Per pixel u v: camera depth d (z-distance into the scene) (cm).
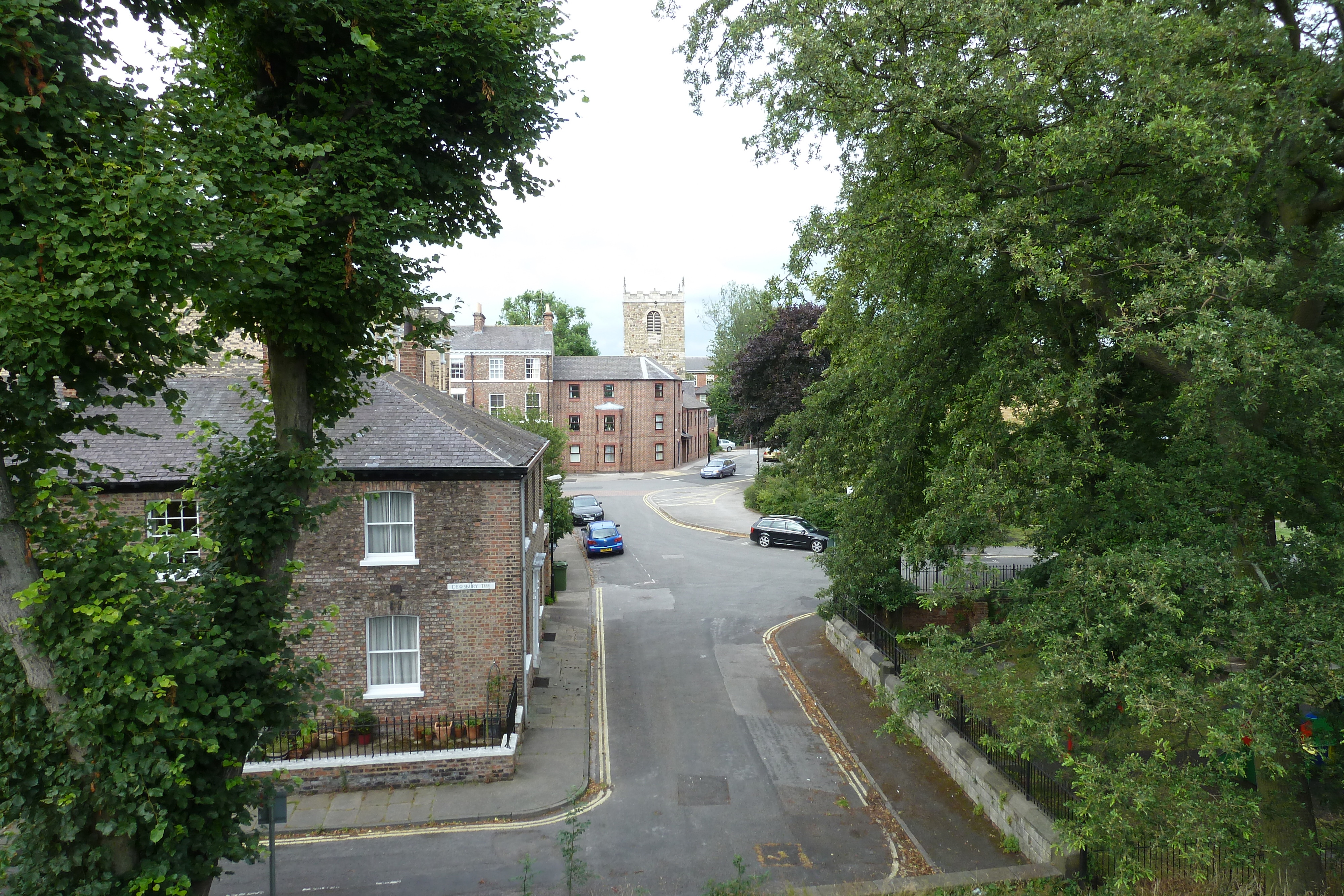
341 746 1547
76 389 676
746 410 4784
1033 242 977
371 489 1605
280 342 881
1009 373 1048
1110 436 1185
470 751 1493
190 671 659
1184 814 760
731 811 1388
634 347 8600
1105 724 993
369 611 1606
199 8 794
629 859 1233
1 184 580
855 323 1598
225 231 680
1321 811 1198
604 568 3316
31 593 596
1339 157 1058
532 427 4262
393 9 864
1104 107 948
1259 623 830
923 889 1049
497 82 912
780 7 1175
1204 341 795
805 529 3688
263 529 826
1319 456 1046
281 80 905
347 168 840
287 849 1266
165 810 640
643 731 1727
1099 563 884
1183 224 942
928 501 1104
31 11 566
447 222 1022
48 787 639
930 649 1001
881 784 1477
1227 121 920
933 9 1028
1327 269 952
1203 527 912
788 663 2162
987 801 1342
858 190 1336
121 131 646
